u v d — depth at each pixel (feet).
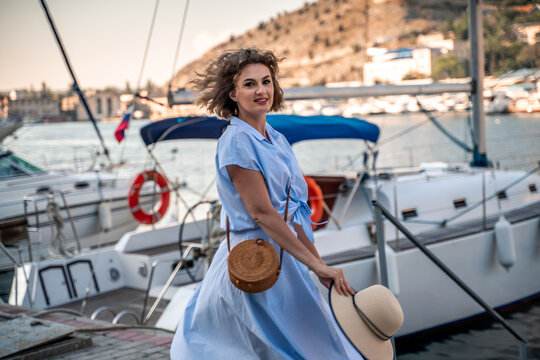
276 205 5.84
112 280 24.85
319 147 115.34
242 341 5.95
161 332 13.44
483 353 20.98
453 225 25.63
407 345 21.89
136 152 113.80
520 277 25.68
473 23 32.55
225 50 6.21
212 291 6.12
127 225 35.63
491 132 105.19
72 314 15.80
